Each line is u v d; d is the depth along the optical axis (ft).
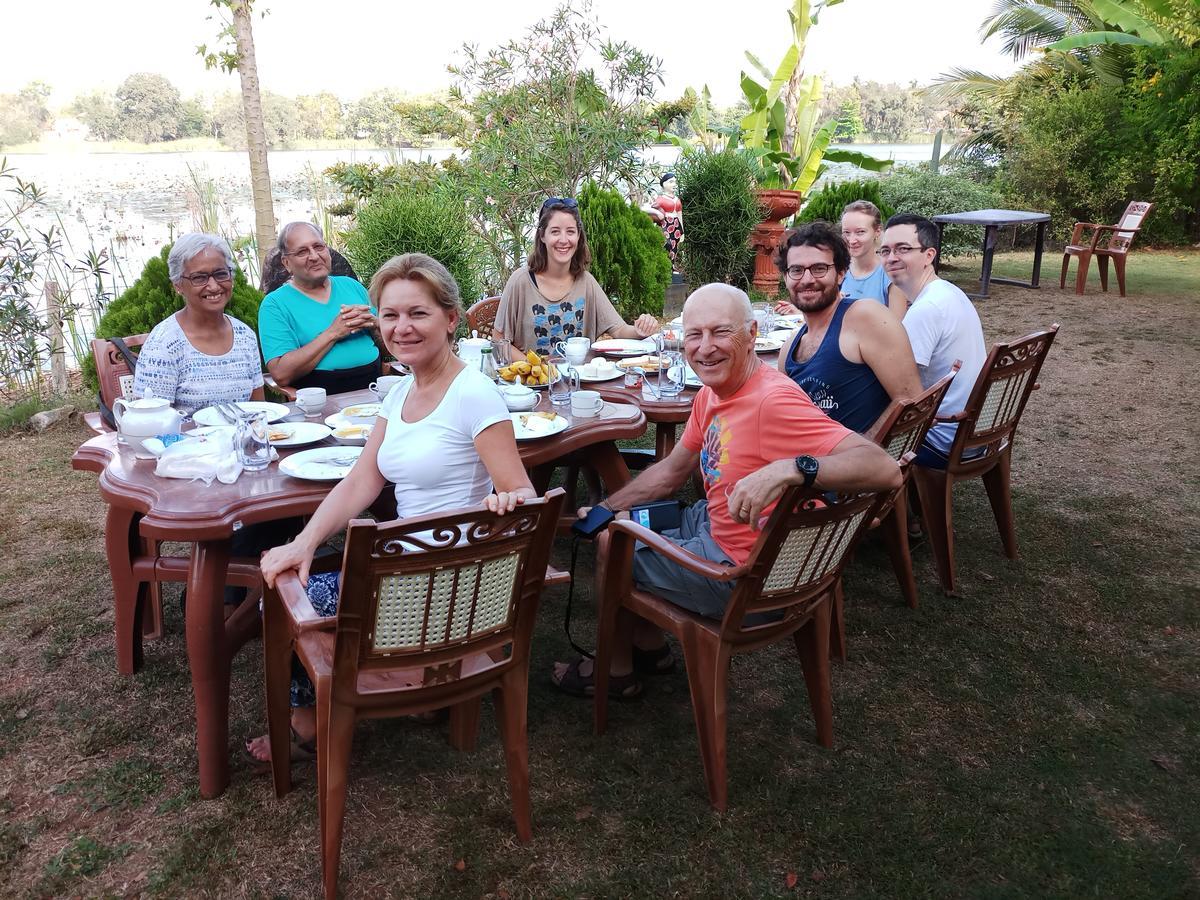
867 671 9.43
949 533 10.93
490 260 25.07
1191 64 43.06
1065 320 28.14
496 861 6.79
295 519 9.29
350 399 10.61
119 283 24.45
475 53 24.86
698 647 7.26
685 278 31.17
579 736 8.34
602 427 9.68
